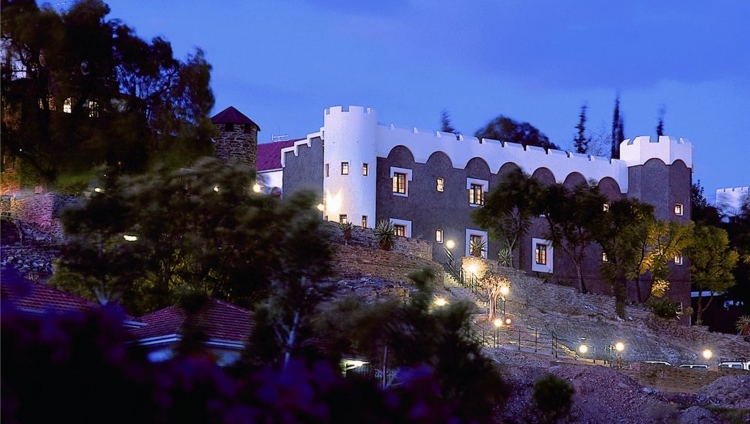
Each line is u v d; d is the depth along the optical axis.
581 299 64.75
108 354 14.76
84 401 14.58
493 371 24.72
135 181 41.28
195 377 15.44
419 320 24.27
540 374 39.25
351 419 18.45
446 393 23.34
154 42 58.44
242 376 22.31
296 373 16.48
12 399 13.66
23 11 55.34
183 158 57.19
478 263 64.75
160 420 14.83
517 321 55.88
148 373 14.95
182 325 28.30
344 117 67.44
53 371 14.48
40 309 26.05
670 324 64.81
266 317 23.33
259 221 39.25
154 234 37.28
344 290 48.47
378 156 69.06
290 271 23.80
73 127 55.41
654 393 39.12
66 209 29.64
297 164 69.75
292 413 15.61
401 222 69.62
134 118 55.78
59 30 54.25
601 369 40.38
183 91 58.84
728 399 40.09
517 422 30.94
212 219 40.72
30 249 46.31
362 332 23.91
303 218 25.05
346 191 66.75
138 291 36.91
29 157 55.44
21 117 55.50
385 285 52.41
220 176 41.59
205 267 39.19
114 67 57.16
